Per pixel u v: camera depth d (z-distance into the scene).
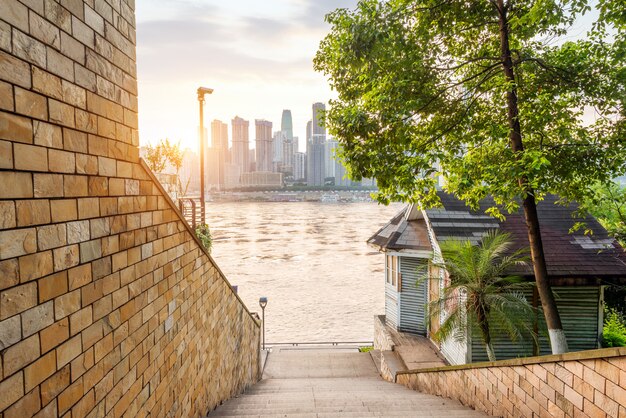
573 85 6.75
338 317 22.22
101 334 2.29
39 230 1.75
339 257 42.94
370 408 5.57
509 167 6.05
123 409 2.56
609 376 2.84
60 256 1.91
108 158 2.41
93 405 2.19
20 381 1.62
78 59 2.08
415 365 9.93
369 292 28.17
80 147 2.10
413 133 7.97
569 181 7.34
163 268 3.37
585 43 6.79
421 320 12.20
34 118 1.72
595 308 9.12
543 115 6.91
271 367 11.97
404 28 7.17
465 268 8.22
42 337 1.76
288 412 5.29
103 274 2.33
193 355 4.30
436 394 6.84
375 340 14.43
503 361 4.45
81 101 2.11
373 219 100.31
